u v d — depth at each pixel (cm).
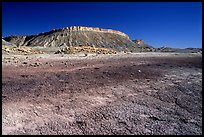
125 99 653
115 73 1056
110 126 480
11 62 1523
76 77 953
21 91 711
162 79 927
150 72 1092
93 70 1158
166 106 603
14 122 489
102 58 2056
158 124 494
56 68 1248
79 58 2061
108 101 633
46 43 19162
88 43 19550
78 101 628
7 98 635
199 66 1414
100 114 539
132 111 561
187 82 875
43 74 1026
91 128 471
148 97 676
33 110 557
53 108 573
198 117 536
